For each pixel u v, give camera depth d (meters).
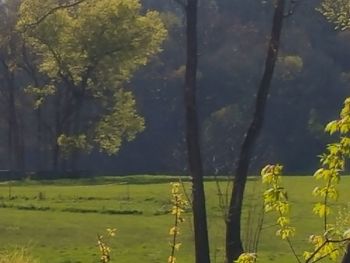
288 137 101.12
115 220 45.50
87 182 78.62
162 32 89.31
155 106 114.75
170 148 111.50
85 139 93.69
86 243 37.78
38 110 99.88
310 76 106.94
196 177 22.09
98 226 43.28
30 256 29.47
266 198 9.48
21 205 53.47
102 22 86.38
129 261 32.50
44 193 62.28
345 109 9.19
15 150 105.69
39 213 49.34
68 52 87.19
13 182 81.25
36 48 89.12
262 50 99.50
